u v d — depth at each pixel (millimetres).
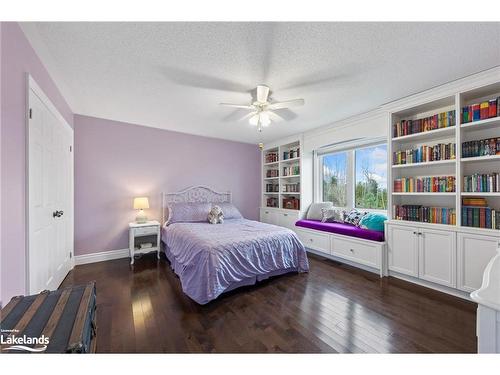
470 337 1659
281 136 4633
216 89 2428
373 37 1611
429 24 1477
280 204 4902
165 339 1631
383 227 3092
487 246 2098
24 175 1604
